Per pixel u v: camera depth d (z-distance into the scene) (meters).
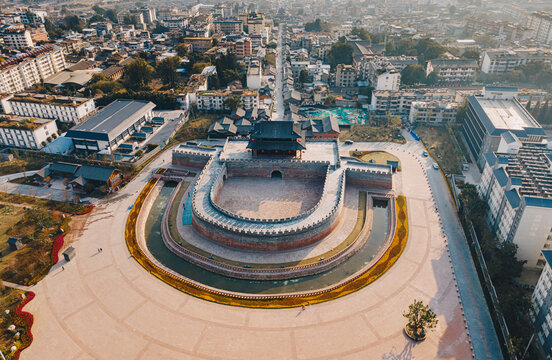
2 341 101.88
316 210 144.62
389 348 99.50
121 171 180.12
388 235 144.88
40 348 99.75
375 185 171.25
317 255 134.25
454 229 144.00
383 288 118.31
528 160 144.38
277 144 178.25
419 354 98.00
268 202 160.50
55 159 192.88
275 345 100.56
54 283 120.31
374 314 109.56
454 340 101.56
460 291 117.62
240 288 123.81
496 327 105.25
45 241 135.88
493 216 140.88
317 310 111.31
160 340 101.94
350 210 158.12
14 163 189.25
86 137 195.12
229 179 179.25
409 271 124.56
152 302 113.69
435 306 111.69
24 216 151.25
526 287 117.44
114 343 101.06
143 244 140.62
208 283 125.88
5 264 128.38
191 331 104.56
